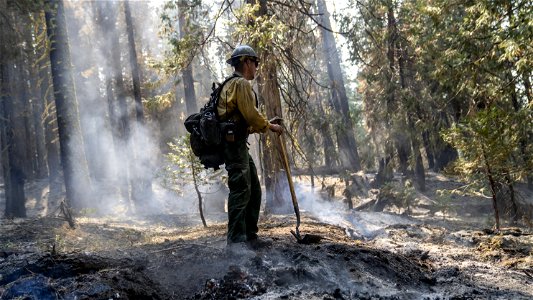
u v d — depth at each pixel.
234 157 3.82
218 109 3.82
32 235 7.60
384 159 19.64
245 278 3.19
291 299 2.87
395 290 3.25
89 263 3.49
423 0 12.14
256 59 4.00
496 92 10.34
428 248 5.46
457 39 10.70
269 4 10.77
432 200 18.38
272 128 4.00
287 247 3.95
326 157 22.47
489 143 8.24
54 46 15.12
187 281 3.38
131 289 3.02
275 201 10.43
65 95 15.12
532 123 8.60
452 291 3.41
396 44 17.36
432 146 19.11
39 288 2.93
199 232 6.91
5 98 15.99
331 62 20.36
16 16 17.00
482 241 6.01
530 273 4.18
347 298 2.98
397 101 17.59
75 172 15.06
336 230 5.92
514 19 9.09
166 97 11.17
